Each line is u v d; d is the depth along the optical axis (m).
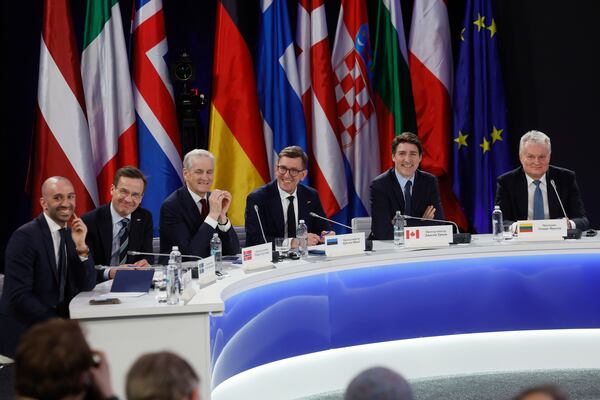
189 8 16.42
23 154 15.59
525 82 17.11
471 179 16.73
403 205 12.66
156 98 15.02
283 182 12.27
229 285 9.18
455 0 17.22
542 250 11.70
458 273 11.80
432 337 11.74
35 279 9.38
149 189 15.03
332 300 11.16
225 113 15.43
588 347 11.94
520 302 11.92
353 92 16.30
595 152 17.05
